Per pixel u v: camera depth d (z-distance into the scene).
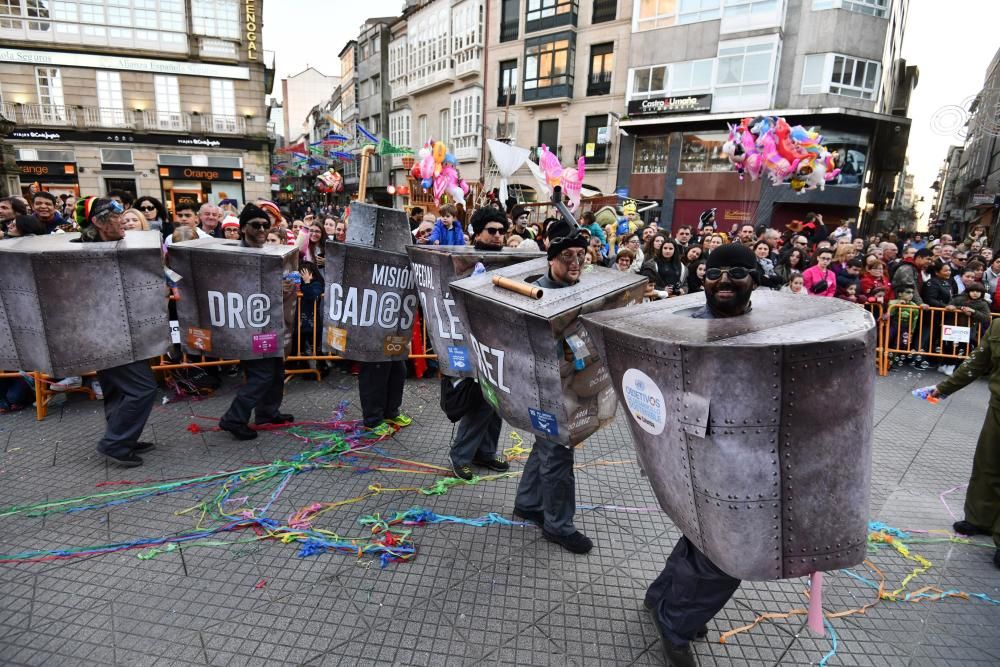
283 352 4.00
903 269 7.27
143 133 25.03
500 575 2.74
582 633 2.39
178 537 2.94
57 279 3.24
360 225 4.01
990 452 3.11
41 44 23.25
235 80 26.05
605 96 23.72
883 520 3.42
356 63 42.50
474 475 3.72
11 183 10.10
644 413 1.90
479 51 27.33
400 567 2.78
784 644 2.39
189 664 2.17
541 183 6.28
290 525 3.06
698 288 7.17
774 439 1.63
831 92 19.17
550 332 2.41
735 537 1.73
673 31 21.14
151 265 3.54
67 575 2.64
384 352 4.06
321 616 2.44
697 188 21.62
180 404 4.82
